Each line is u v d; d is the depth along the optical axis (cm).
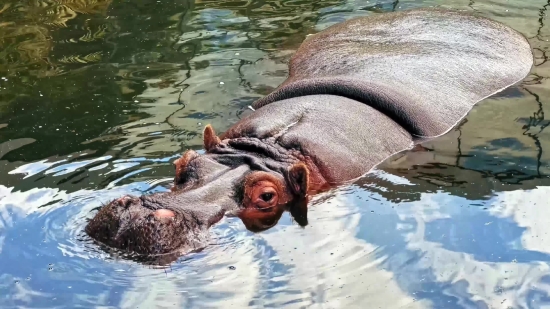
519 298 511
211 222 594
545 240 584
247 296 514
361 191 684
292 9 1271
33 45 1112
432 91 868
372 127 775
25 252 571
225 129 816
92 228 582
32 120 859
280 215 634
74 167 730
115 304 506
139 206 583
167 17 1230
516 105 879
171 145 779
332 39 1055
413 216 628
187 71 1011
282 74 991
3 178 708
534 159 737
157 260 550
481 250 572
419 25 1049
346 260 559
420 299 511
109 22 1205
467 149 770
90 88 956
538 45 1081
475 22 1067
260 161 679
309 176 689
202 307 502
